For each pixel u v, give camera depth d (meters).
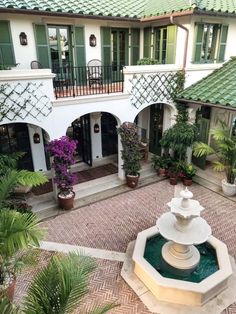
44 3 9.97
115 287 6.42
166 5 11.34
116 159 13.80
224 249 7.02
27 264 5.47
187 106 11.47
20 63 10.39
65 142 8.95
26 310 3.76
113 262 7.20
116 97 10.05
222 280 6.05
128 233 8.38
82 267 4.12
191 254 6.81
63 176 9.18
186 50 10.91
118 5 12.00
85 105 9.53
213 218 9.02
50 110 8.85
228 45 12.48
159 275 6.13
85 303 5.98
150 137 14.28
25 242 4.15
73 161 9.23
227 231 8.35
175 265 6.56
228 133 10.29
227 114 12.15
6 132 11.13
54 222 8.95
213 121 12.90
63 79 10.73
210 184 11.30
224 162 10.27
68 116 9.30
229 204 9.84
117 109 10.27
